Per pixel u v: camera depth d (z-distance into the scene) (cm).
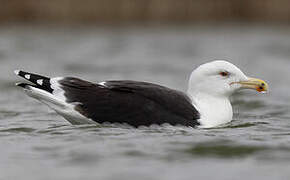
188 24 4288
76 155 1062
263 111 1722
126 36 3881
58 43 3500
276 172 974
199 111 1367
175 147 1121
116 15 4206
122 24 4209
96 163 1016
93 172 968
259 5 4312
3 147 1130
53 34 3869
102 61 2867
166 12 4250
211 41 3678
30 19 4144
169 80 2338
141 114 1317
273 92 2094
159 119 1315
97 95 1342
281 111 1706
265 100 1922
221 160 1043
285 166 1005
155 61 2891
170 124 1317
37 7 4134
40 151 1094
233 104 1877
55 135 1234
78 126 1327
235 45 3512
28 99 1895
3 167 999
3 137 1232
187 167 1002
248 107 1809
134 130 1286
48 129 1320
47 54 3075
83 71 2553
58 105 1340
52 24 4150
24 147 1126
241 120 1503
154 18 4244
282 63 2856
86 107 1333
